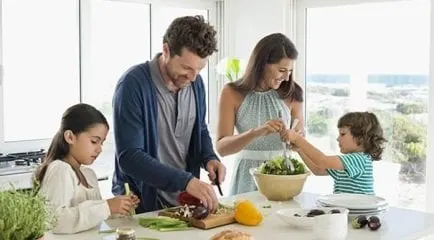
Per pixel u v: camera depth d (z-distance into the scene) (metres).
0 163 3.65
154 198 2.29
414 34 3.96
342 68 4.36
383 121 4.16
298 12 4.55
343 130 2.80
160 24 4.64
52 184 1.98
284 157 2.49
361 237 1.88
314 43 4.51
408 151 4.04
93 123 2.12
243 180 2.87
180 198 2.16
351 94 4.32
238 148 2.69
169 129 2.35
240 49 4.86
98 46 4.32
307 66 4.55
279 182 2.35
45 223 1.55
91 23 4.27
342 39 4.34
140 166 2.11
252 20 4.75
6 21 3.87
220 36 4.96
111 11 4.38
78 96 4.26
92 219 1.95
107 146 4.33
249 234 1.79
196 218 2.00
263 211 2.23
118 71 4.44
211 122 5.03
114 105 2.22
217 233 1.79
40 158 3.74
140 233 1.93
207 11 4.95
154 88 2.26
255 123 2.86
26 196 1.50
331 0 4.34
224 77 4.97
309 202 2.38
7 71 3.89
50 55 4.10
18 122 3.97
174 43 2.11
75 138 2.11
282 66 2.74
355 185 2.58
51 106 4.13
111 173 4.10
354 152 2.76
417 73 3.96
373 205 2.12
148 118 2.23
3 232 1.41
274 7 4.56
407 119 4.03
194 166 2.47
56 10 4.12
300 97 2.94
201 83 2.46
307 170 2.47
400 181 4.09
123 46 4.46
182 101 2.35
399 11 4.03
